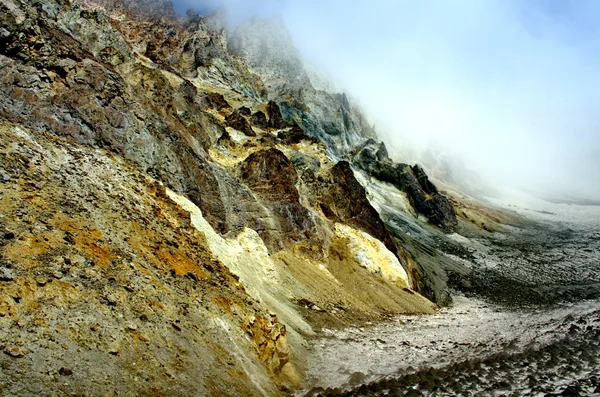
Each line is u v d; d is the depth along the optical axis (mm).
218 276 16500
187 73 76812
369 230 43312
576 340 23734
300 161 46438
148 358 9203
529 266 66375
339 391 14195
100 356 8258
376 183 84812
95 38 27906
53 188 13008
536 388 15984
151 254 13750
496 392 15539
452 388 15648
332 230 38438
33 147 14719
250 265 24219
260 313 15414
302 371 15617
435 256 59969
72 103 19219
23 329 7590
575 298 50281
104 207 14109
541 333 26406
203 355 10836
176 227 17938
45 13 22188
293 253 31172
